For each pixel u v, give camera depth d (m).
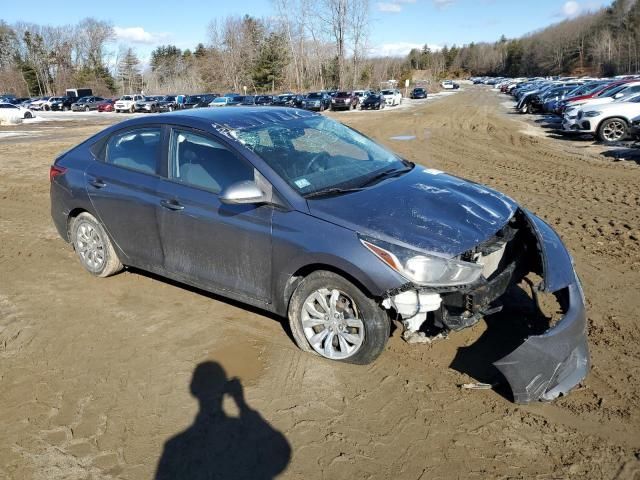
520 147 15.31
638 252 5.59
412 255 3.14
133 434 3.00
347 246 3.29
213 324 4.23
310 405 3.21
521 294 4.46
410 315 3.20
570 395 3.24
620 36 92.25
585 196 8.30
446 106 42.66
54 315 4.46
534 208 7.61
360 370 3.55
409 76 98.62
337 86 71.69
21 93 90.19
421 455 2.80
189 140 4.17
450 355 3.69
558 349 3.01
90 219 4.99
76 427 3.07
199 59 99.75
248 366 3.63
